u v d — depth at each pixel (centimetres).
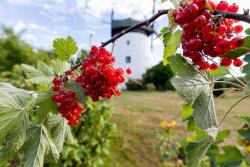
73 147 50
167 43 14
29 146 16
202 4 11
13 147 15
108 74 15
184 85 12
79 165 57
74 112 16
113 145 83
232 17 11
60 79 16
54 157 17
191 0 13
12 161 29
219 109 141
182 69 13
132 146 85
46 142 17
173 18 14
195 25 11
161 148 58
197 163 13
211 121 12
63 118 17
